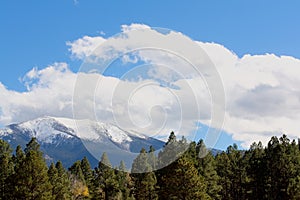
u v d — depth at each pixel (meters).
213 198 64.19
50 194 49.38
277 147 70.38
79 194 70.31
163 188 56.22
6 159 58.88
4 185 51.31
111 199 71.00
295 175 68.44
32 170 48.59
